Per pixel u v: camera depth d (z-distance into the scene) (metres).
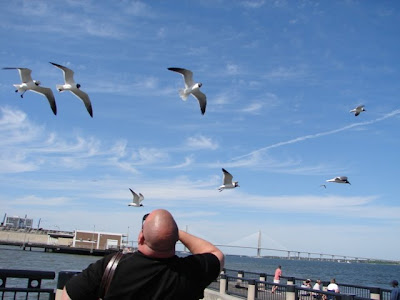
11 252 116.50
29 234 157.00
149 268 3.26
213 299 21.39
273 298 17.92
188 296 3.29
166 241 3.26
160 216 3.34
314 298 17.34
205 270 3.43
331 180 21.84
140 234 3.46
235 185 20.58
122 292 3.20
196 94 18.64
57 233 161.38
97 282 3.26
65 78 15.52
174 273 3.28
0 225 174.25
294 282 22.59
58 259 94.81
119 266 3.27
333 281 20.14
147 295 3.20
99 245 133.88
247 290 20.41
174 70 18.22
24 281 29.17
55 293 6.93
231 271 26.70
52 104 16.06
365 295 18.31
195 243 3.77
